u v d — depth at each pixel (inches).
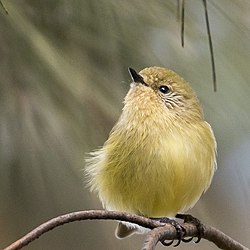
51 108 102.5
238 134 103.9
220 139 104.8
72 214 100.3
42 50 102.3
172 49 102.8
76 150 102.7
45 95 102.4
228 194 106.7
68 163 102.7
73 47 102.5
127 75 102.7
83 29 102.5
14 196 103.4
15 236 104.4
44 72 102.4
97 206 104.2
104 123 102.7
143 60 102.7
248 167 105.6
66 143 102.6
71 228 105.7
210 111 103.0
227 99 102.9
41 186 103.2
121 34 102.7
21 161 102.8
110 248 105.5
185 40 102.7
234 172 105.8
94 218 100.5
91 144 102.7
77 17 102.4
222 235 103.0
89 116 102.7
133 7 102.7
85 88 102.5
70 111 102.6
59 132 102.6
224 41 102.8
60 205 103.7
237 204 106.8
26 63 102.3
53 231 105.9
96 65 102.7
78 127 102.6
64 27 102.4
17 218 104.0
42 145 102.6
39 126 102.5
